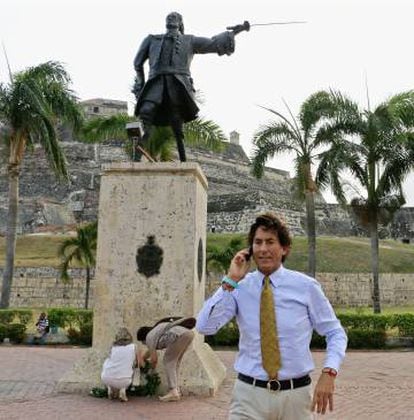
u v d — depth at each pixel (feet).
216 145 77.36
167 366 27.48
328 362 11.82
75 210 221.87
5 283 74.79
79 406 26.48
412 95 78.54
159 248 30.17
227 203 193.47
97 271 30.45
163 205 30.50
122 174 31.01
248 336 12.14
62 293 128.67
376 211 80.33
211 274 120.26
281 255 12.38
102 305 30.19
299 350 11.87
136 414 24.94
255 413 11.88
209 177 241.55
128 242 30.48
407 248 169.37
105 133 80.28
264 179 262.26
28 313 70.49
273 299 12.01
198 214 31.45
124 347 27.71
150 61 33.53
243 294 12.32
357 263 142.41
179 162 30.76
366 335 65.36
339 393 33.09
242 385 12.10
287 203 191.42
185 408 25.96
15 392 30.73
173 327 27.45
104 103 260.83
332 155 77.61
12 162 76.33
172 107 33.06
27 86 72.79
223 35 33.32
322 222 199.41
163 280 29.89
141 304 29.89
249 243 12.73
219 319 12.33
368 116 77.82
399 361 51.08
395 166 78.69
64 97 77.30
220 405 26.55
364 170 80.12
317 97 79.61
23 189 232.12
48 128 74.54
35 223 192.85
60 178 79.97
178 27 33.99
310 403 12.03
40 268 130.31
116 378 27.09
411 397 32.07
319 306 12.23
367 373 42.42
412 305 139.33
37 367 42.45
